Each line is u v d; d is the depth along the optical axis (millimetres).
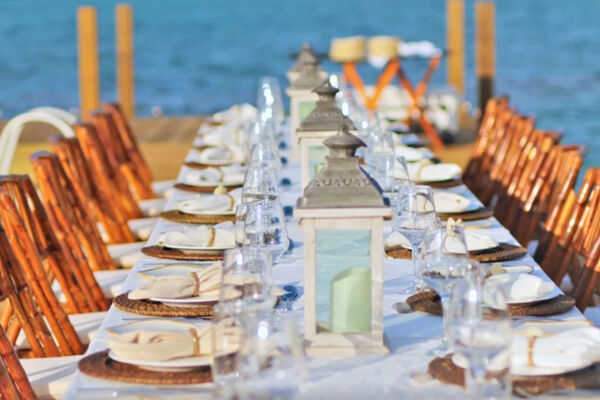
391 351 2508
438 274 2539
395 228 3078
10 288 3562
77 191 5012
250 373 1882
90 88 11195
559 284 4027
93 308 4344
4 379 3086
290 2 55688
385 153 4547
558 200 4297
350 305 2467
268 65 31703
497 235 3750
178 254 3494
